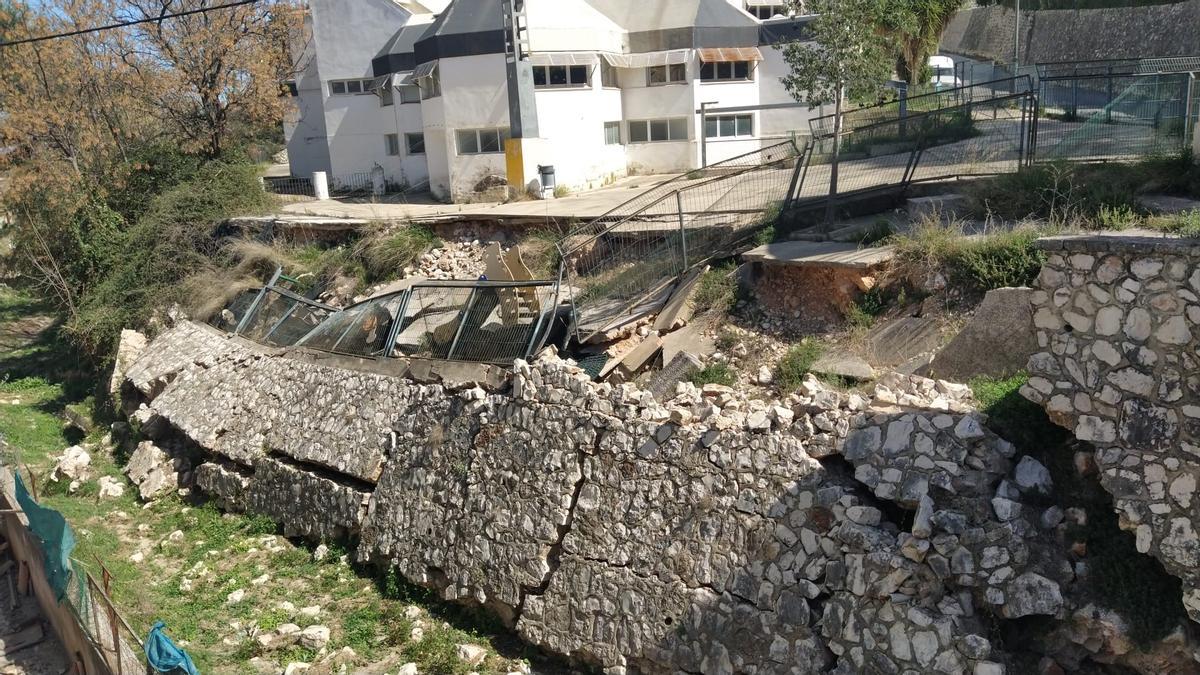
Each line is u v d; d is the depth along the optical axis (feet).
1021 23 126.21
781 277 41.93
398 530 38.88
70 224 88.94
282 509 45.65
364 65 113.91
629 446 31.04
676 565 28.78
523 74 91.81
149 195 92.32
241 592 39.63
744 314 41.96
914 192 49.19
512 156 92.73
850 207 47.42
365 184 116.06
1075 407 22.41
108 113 97.86
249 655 34.47
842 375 35.45
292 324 56.13
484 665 32.14
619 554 30.45
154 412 58.44
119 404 66.08
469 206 86.69
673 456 29.71
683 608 28.30
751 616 26.63
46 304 104.83
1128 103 47.09
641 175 105.19
